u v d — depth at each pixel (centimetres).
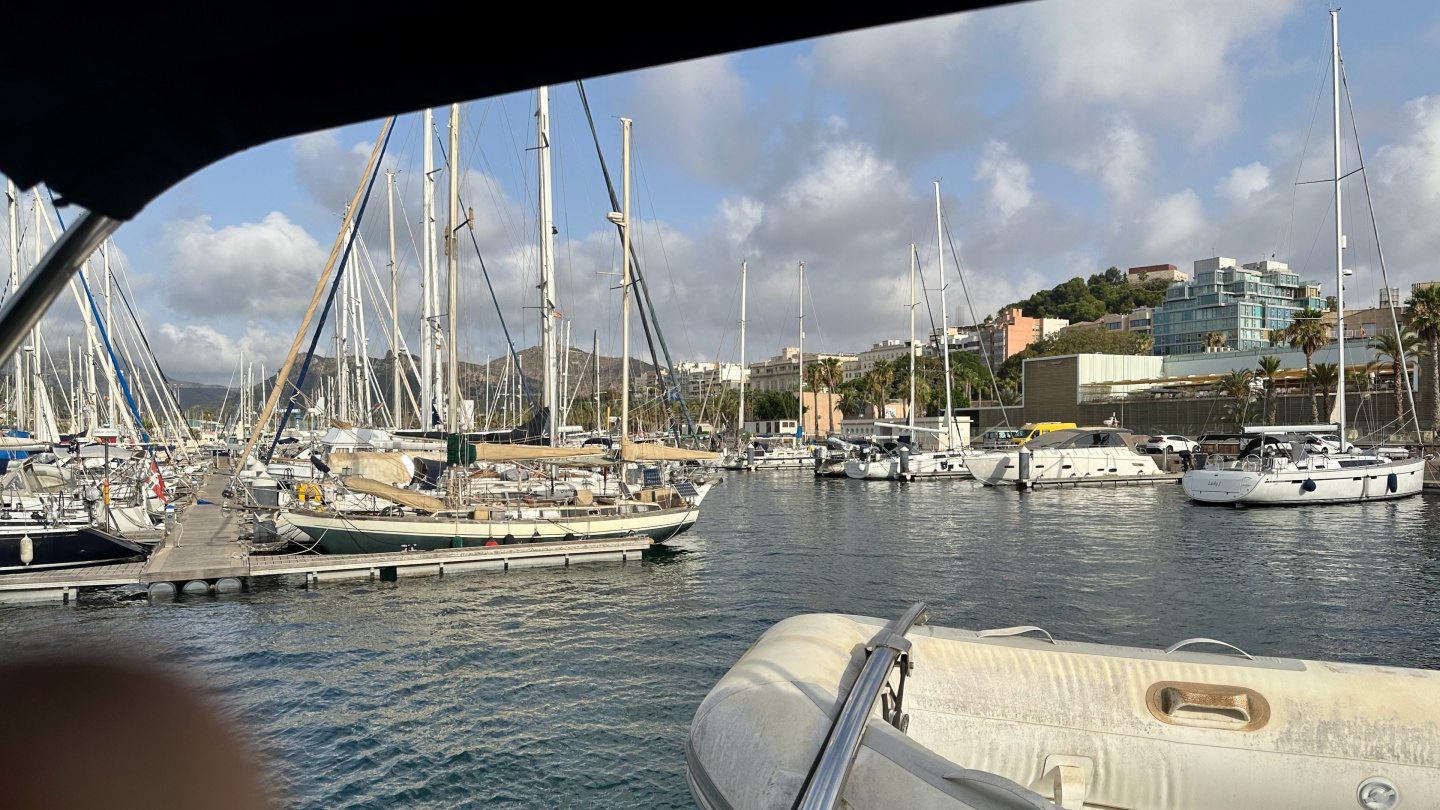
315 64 121
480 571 1825
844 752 313
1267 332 11106
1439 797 409
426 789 779
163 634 1316
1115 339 11919
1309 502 3166
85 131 124
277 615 1441
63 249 133
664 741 879
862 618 521
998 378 11081
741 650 1209
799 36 113
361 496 1995
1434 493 3569
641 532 2070
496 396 4056
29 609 1498
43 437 2986
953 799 295
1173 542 2289
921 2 107
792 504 3500
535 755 847
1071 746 448
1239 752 433
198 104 125
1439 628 1310
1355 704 434
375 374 4184
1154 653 480
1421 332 4744
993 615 1446
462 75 125
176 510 2505
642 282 2719
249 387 6456
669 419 2881
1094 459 4369
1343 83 3312
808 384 8788
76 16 107
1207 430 6331
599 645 1236
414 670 1115
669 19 110
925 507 3341
